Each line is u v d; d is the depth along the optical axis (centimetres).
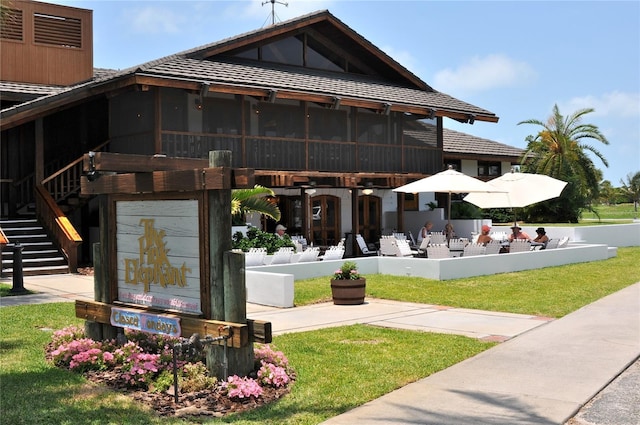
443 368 730
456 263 1521
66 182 2078
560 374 704
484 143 3334
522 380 680
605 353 804
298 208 2317
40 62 2127
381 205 2641
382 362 752
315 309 1172
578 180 3062
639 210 6488
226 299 620
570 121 3306
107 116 2041
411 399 611
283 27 2155
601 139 3278
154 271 690
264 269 1384
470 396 622
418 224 2697
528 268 1719
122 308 714
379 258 1603
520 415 566
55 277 1569
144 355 668
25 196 2031
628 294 1332
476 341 877
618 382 686
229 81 1838
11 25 2072
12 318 993
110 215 739
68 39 2183
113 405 573
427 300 1260
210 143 1903
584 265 1855
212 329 618
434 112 2323
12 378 655
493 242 1706
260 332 611
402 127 2425
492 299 1266
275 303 1202
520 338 898
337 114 2255
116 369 690
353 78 2392
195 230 644
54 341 782
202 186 620
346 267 1241
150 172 671
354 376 686
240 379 607
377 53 2398
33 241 1756
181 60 1892
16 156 2042
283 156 2070
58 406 568
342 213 2470
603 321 1027
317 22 2261
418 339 887
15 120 1720
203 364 671
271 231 2244
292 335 915
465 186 1789
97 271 762
